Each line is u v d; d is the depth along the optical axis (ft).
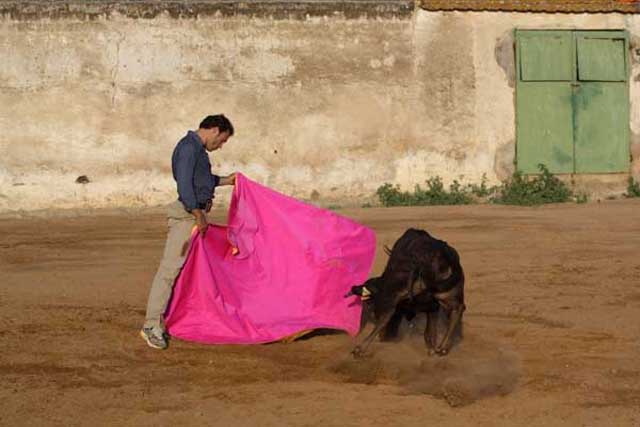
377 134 65.16
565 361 26.66
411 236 26.50
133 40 62.85
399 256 25.81
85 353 27.78
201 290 29.27
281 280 30.55
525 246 45.65
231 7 63.41
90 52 62.64
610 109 67.77
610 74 67.62
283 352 28.14
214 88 63.62
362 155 65.10
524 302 34.35
